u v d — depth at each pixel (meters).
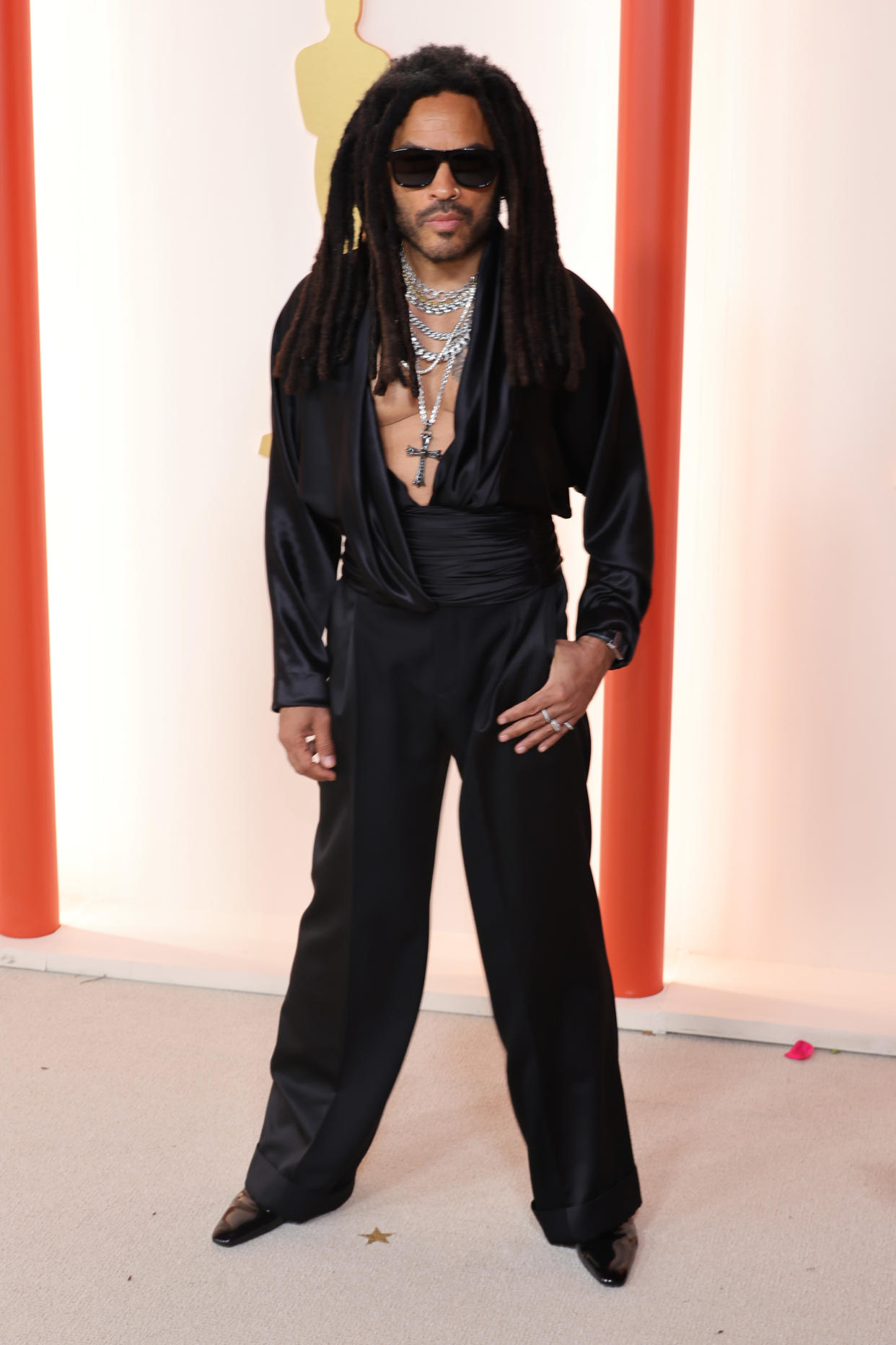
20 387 2.57
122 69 2.56
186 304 2.63
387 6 2.45
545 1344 1.58
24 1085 2.23
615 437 1.69
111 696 2.84
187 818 2.86
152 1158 2.00
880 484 2.45
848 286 2.39
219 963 2.65
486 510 1.60
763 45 2.35
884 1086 2.25
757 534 2.52
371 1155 2.03
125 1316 1.63
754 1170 1.98
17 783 2.69
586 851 1.73
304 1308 1.65
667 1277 1.72
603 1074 1.74
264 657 2.75
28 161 2.51
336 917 1.73
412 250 1.58
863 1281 1.71
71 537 2.79
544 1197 1.75
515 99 1.56
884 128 2.33
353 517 1.60
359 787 1.69
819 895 2.62
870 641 2.51
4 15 2.42
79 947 2.72
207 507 2.71
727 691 2.59
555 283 1.59
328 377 1.61
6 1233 1.81
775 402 2.46
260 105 2.52
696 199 2.43
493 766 1.66
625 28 2.21
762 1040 2.41
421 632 1.63
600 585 1.70
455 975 2.61
